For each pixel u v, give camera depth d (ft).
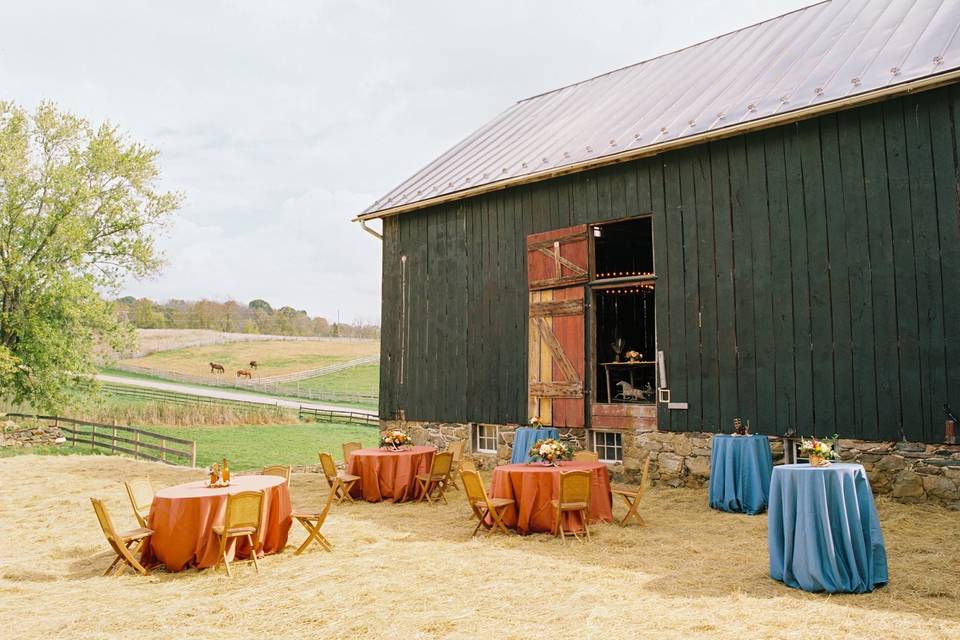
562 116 47.93
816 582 17.79
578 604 17.52
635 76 47.93
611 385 48.52
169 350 222.48
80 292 77.56
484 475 42.80
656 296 35.91
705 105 35.76
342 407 138.31
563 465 28.58
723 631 15.20
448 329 46.39
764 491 28.91
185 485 24.86
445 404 46.16
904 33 30.86
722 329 33.27
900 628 14.99
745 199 32.81
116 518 32.50
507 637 15.37
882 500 27.68
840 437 29.25
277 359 208.44
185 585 20.76
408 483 34.78
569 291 39.40
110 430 87.56
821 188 30.40
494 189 42.65
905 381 27.66
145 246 84.79
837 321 29.60
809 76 32.14
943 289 26.91
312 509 33.42
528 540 25.45
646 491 34.19
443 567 21.71
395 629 16.15
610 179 38.14
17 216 77.61
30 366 77.92
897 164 28.32
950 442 26.40
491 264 43.98
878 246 28.66
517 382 41.93
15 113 79.05
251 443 81.30
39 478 46.26
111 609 18.58
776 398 31.24
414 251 49.32
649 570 20.65
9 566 23.54
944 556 20.71
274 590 19.80
